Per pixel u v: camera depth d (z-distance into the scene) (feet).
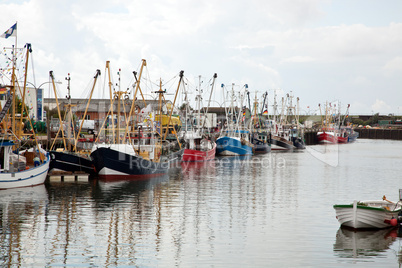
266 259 109.81
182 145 362.94
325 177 267.39
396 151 533.55
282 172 290.15
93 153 225.15
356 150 554.46
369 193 208.85
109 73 243.19
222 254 113.09
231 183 231.50
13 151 210.18
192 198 185.16
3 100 256.93
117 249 115.44
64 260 106.93
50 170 234.38
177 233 131.13
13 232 128.47
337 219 140.97
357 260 109.60
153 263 106.22
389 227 136.98
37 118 356.79
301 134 615.57
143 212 156.97
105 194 188.24
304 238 126.93
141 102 379.55
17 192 185.57
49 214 150.30
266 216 153.99
